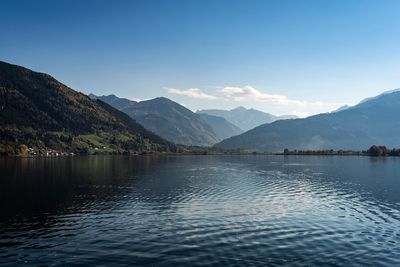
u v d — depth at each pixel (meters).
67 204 83.56
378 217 70.12
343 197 96.00
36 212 74.62
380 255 46.94
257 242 52.84
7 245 52.12
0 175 148.62
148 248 50.25
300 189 112.19
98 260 45.66
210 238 54.97
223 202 86.75
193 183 127.44
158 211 75.44
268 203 85.69
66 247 51.03
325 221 66.50
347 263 44.19
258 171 187.00
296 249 49.50
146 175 158.62
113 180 136.00
